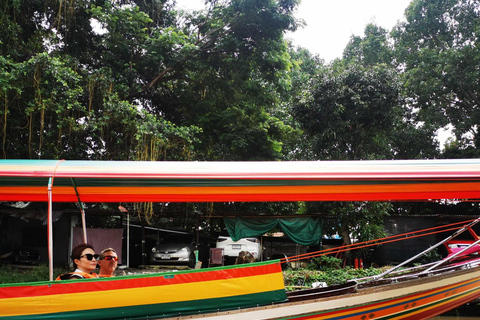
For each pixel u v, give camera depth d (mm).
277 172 5379
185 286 4973
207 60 17531
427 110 23984
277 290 5363
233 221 15523
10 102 12156
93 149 14648
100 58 16750
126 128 13500
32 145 13234
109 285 4738
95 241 15812
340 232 16078
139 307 4801
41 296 4547
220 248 15609
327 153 17922
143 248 16250
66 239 17000
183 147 14516
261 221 15344
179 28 19031
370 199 6469
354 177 5250
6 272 13688
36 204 16391
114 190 6387
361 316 5805
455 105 24234
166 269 15180
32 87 12227
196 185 5957
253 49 17453
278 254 17219
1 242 16109
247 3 16047
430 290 6414
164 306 4883
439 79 22969
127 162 5852
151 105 19469
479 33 21312
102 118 13258
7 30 13047
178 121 19188
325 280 12703
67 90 12406
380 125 17516
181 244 16047
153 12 17953
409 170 5301
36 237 17688
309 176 5281
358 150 17828
